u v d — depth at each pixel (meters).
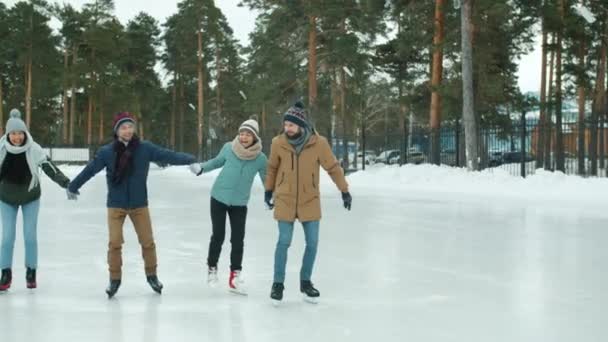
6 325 5.32
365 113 65.75
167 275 7.62
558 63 35.50
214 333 5.07
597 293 6.57
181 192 24.44
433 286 6.95
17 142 6.61
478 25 30.64
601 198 18.81
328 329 5.19
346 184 6.24
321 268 8.05
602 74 38.41
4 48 66.00
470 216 14.54
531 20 31.53
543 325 5.32
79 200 19.56
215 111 81.50
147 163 6.52
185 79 81.12
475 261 8.54
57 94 75.00
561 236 11.05
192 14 63.75
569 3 33.84
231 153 6.80
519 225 12.74
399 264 8.34
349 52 41.19
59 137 78.44
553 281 7.21
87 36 64.44
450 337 4.96
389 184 26.69
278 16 41.34
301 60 43.38
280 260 6.12
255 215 15.10
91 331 5.14
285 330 5.17
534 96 35.19
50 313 5.75
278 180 6.20
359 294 6.56
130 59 75.06
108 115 66.88
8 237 6.68
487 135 27.23
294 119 6.12
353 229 12.16
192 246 9.93
